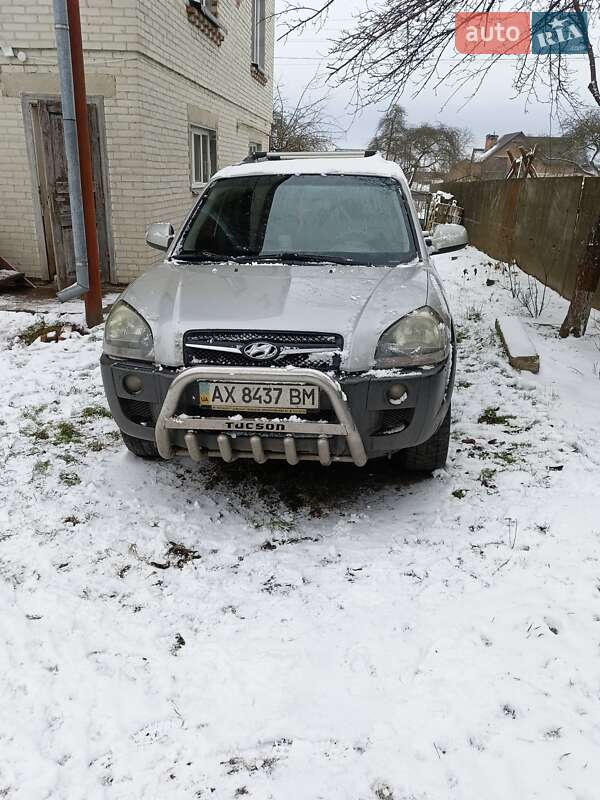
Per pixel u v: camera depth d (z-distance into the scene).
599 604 2.48
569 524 3.03
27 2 7.05
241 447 2.91
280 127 22.25
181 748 1.92
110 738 1.95
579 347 5.89
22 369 5.11
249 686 2.14
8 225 7.89
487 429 4.18
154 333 2.98
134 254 7.98
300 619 2.47
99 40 7.21
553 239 8.78
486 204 13.55
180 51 8.85
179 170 9.13
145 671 2.21
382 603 2.55
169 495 3.39
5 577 2.67
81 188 5.83
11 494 3.32
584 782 1.76
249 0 13.00
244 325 2.88
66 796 1.78
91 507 3.23
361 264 3.60
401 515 3.22
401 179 4.20
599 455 3.77
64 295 6.01
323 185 4.13
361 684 2.14
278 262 3.63
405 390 2.89
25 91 7.34
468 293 8.75
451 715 2.00
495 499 3.32
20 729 1.97
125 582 2.69
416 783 1.79
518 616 2.42
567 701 2.04
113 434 4.09
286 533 3.08
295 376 2.73
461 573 2.73
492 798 1.74
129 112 7.48
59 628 2.39
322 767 1.85
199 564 2.83
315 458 2.94
